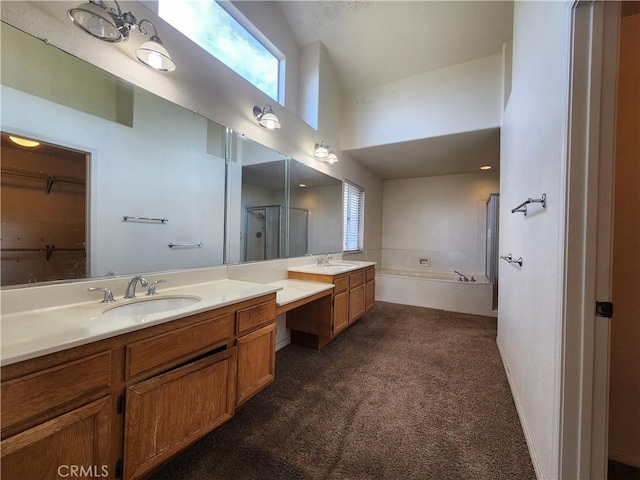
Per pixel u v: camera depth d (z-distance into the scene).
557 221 1.05
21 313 1.13
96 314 1.14
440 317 3.68
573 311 0.94
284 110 2.69
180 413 1.17
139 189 1.64
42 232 1.25
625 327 1.28
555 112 1.12
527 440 1.42
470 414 1.67
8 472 0.75
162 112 1.73
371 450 1.37
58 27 1.25
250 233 2.40
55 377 0.82
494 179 4.62
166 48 1.66
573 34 0.94
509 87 2.72
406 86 3.34
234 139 2.19
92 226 1.44
